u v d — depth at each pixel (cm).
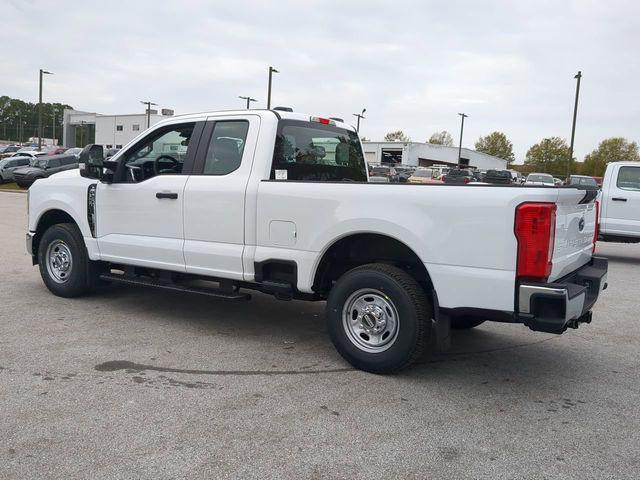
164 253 578
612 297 832
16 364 467
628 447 359
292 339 564
